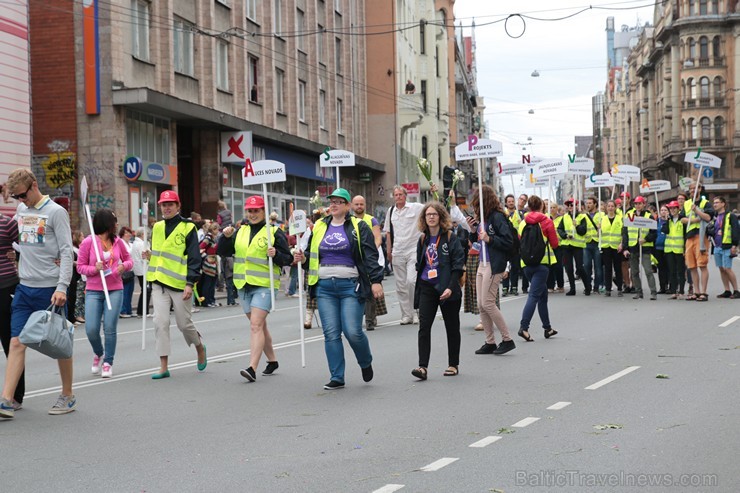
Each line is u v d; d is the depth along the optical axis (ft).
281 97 136.05
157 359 43.45
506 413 28.12
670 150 288.10
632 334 47.39
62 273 29.09
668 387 31.86
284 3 135.64
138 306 70.08
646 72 338.13
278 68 134.21
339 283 33.50
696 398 29.76
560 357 39.91
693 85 280.72
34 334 28.53
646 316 56.13
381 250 52.75
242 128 112.37
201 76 106.22
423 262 35.53
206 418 28.66
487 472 21.24
